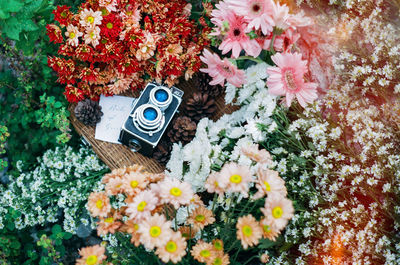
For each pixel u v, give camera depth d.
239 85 1.07
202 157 1.07
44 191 1.32
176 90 1.17
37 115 1.26
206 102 1.20
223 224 1.12
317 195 1.05
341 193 1.05
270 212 0.84
